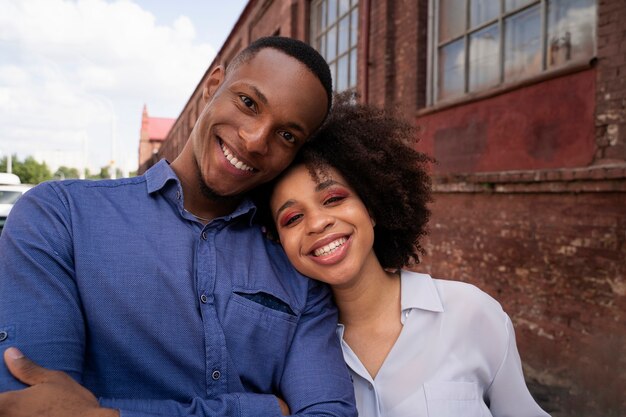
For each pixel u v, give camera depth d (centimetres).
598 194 332
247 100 141
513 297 406
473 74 493
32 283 123
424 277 175
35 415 106
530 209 391
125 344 132
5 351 112
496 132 445
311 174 156
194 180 154
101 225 137
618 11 333
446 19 534
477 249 450
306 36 940
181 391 134
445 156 519
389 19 615
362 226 159
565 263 357
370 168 167
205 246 147
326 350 154
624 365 308
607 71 339
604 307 326
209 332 137
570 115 369
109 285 131
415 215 189
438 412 151
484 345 163
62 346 122
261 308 148
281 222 159
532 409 165
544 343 371
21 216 132
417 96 564
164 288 136
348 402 146
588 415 323
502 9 451
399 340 161
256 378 144
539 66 408
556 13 391
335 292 171
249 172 146
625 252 313
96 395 132
